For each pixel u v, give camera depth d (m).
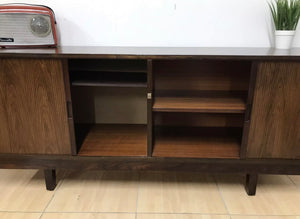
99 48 1.08
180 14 1.16
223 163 1.02
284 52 0.94
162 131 1.25
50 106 0.95
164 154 1.03
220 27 1.18
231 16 1.16
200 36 1.19
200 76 1.22
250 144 0.98
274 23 1.14
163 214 0.96
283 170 1.01
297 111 0.93
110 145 1.10
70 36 1.21
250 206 1.00
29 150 1.02
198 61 1.19
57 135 1.00
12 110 0.96
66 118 0.97
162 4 1.15
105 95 1.29
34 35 1.08
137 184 1.14
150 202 1.02
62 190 1.09
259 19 1.16
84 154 1.02
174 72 1.22
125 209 0.98
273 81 0.89
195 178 1.19
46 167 1.04
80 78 1.01
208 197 1.06
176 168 1.03
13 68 0.90
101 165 1.03
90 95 1.29
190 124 1.32
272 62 0.87
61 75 0.91
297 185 1.14
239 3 1.14
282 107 0.92
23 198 1.04
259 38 1.18
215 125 1.31
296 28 1.18
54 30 1.11
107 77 1.04
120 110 1.32
